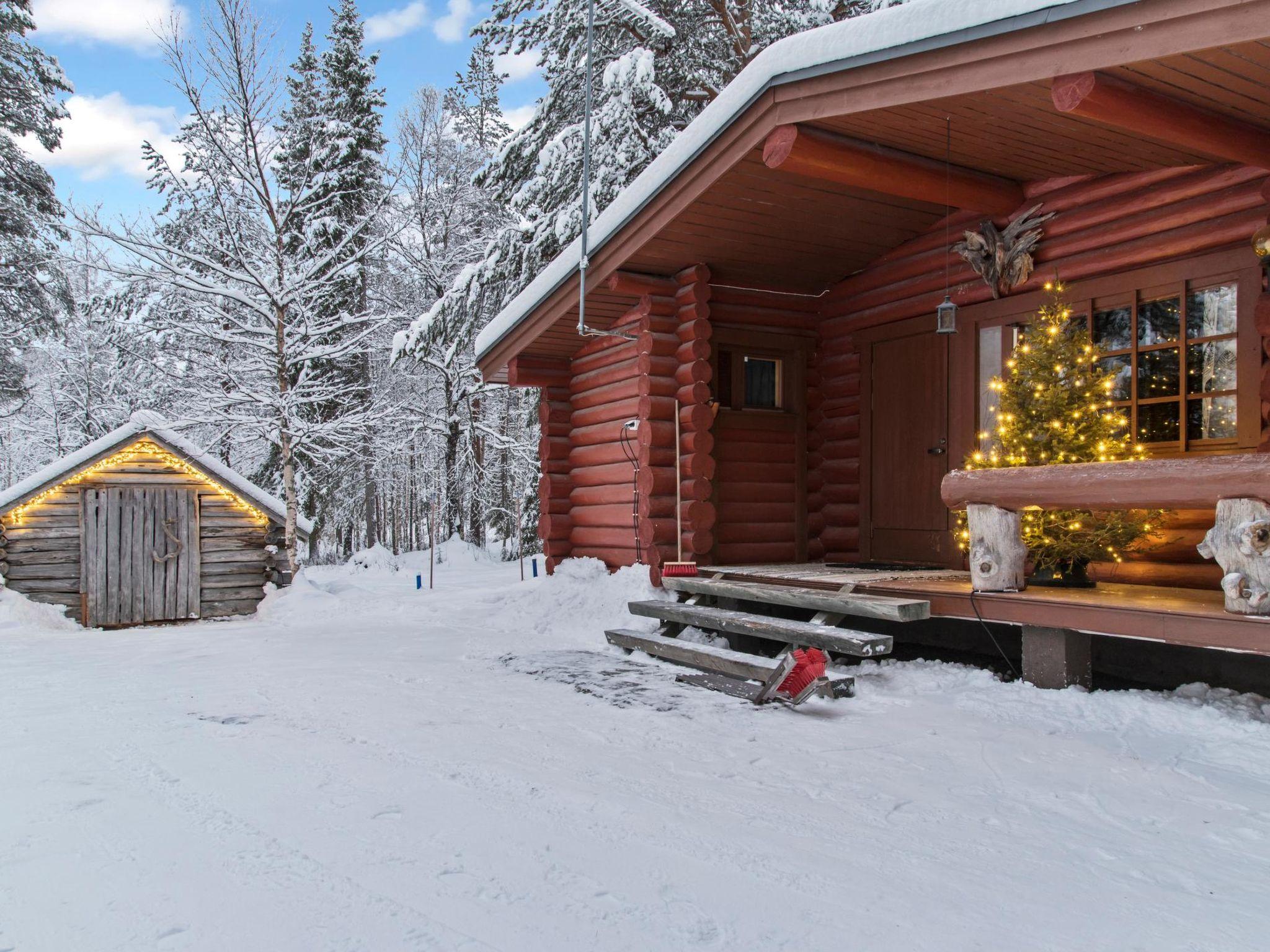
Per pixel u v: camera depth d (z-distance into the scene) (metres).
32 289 19.92
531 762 4.59
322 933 2.77
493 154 27.45
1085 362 6.47
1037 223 7.33
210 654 8.55
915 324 8.69
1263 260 5.96
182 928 2.81
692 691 6.32
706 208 7.77
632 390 9.53
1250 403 6.16
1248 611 4.64
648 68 13.98
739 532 9.35
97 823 3.76
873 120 6.22
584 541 10.74
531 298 9.90
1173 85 5.10
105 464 11.28
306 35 22.95
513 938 2.74
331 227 17.20
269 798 4.06
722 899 3.01
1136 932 2.76
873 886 3.10
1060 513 6.23
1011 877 3.17
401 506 31.78
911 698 5.78
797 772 4.37
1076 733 4.88
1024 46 5.15
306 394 15.70
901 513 8.89
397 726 5.38
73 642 9.62
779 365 9.80
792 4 16.22
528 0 16.70
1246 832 3.53
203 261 14.36
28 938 2.75
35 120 19.86
